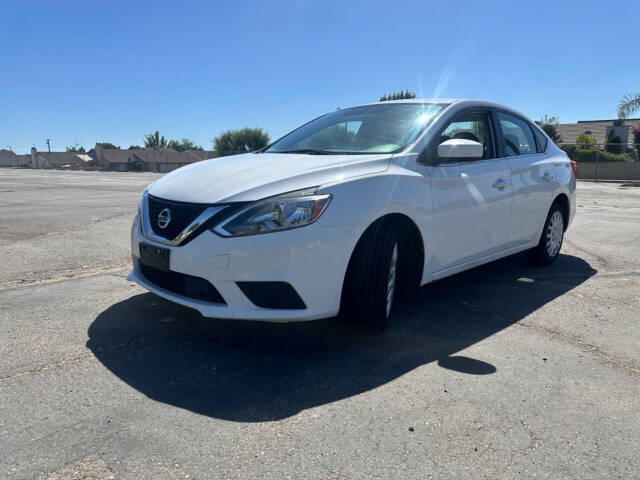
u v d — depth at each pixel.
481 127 4.48
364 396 2.66
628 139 33.69
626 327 3.73
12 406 2.46
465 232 4.03
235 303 2.96
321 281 3.02
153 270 3.34
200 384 2.75
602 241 6.89
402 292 3.96
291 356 3.12
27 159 88.62
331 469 2.07
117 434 2.27
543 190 5.03
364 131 4.08
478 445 2.26
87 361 2.97
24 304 3.91
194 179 3.36
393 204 3.31
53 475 1.98
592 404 2.64
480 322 3.80
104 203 10.74
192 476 2.00
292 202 2.98
